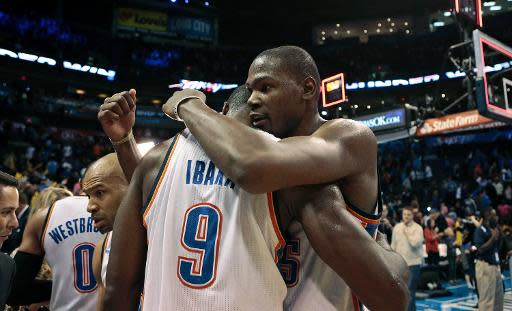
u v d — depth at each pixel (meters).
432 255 8.39
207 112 1.01
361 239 0.91
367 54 24.59
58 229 1.99
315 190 0.96
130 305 1.10
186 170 1.02
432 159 18.62
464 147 18.80
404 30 26.08
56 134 18.17
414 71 22.38
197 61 25.09
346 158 0.97
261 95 1.06
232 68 25.30
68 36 21.58
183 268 0.96
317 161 0.91
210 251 0.95
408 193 15.55
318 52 26.00
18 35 19.55
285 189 0.98
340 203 0.95
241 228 0.95
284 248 1.07
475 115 7.84
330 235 0.91
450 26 23.66
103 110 1.31
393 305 0.92
